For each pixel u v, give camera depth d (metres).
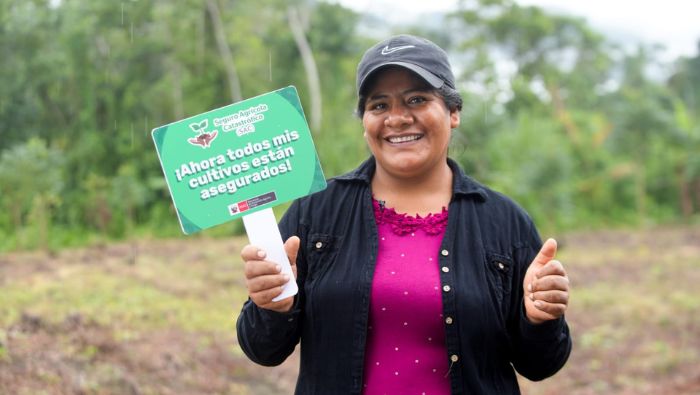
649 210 27.77
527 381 7.35
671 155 27.34
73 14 23.08
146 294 9.66
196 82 24.64
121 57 23.62
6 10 21.70
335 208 2.23
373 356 2.08
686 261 15.28
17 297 8.71
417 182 2.24
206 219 2.12
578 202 27.19
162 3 24.14
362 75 2.17
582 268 14.40
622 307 10.41
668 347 8.28
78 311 7.74
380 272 2.10
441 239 2.15
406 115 2.14
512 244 2.20
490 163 23.53
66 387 5.41
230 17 25.45
